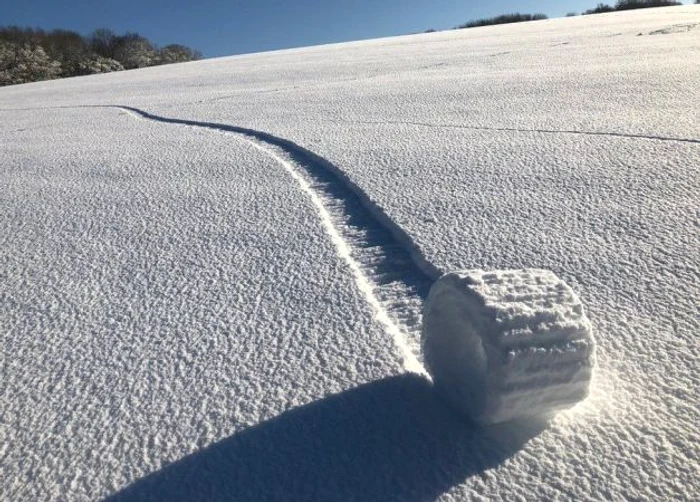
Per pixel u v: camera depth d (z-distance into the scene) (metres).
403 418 1.57
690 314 1.97
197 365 1.87
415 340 1.99
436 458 1.43
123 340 2.05
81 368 1.90
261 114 6.52
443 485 1.35
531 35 15.96
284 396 1.69
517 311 1.40
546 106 5.37
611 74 6.88
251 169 4.08
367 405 1.62
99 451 1.54
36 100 11.05
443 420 1.55
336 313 2.12
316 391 1.70
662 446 1.43
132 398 1.73
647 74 6.59
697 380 1.66
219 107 7.45
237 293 2.33
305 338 1.98
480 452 1.44
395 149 4.26
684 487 1.31
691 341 1.83
